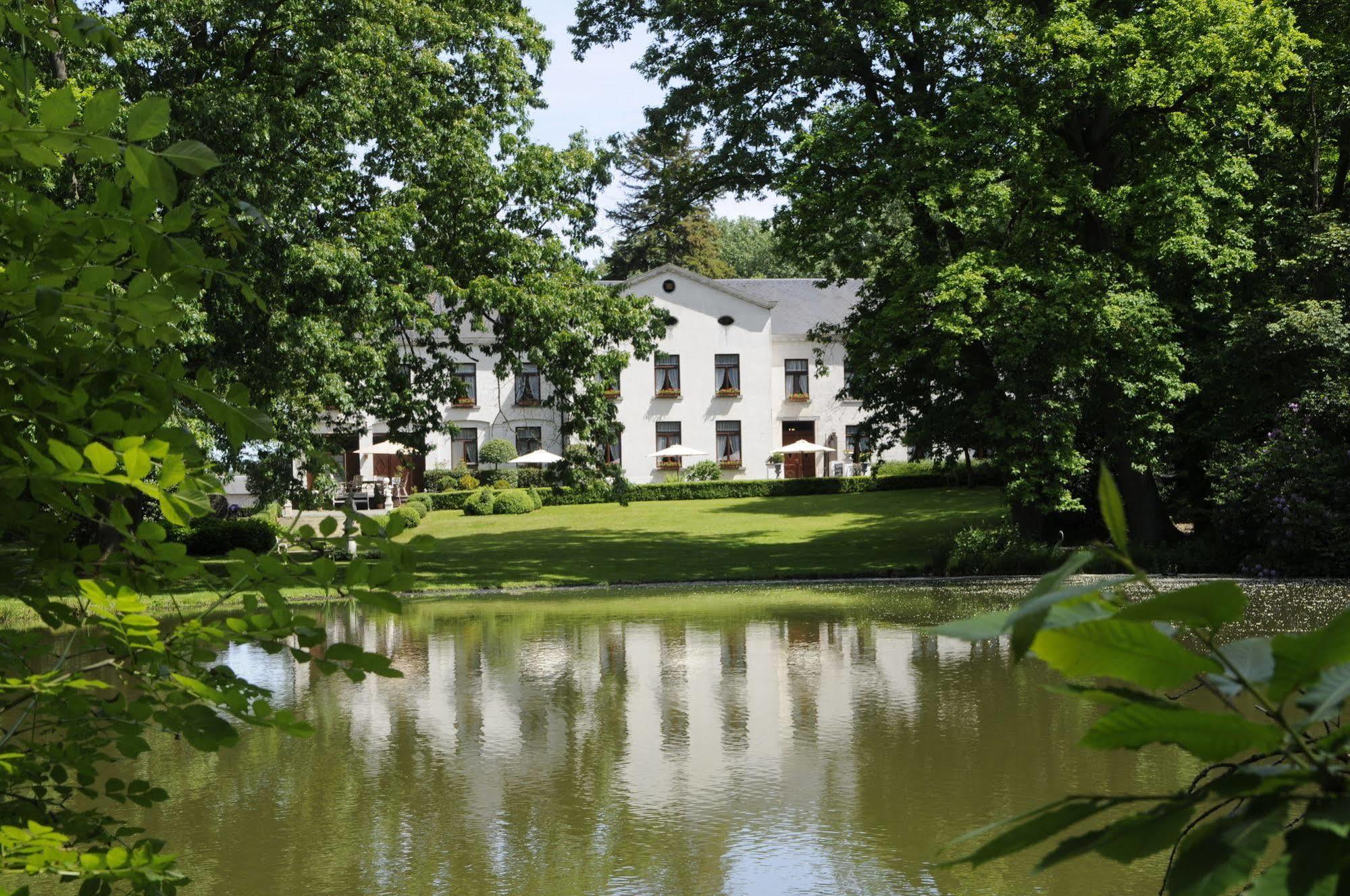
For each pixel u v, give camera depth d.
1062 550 21.70
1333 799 0.73
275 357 18.25
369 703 10.52
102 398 2.01
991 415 21.95
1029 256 21.89
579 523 36.41
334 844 6.29
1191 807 0.80
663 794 7.20
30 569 2.11
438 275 21.20
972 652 12.72
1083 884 5.33
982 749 8.11
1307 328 19.83
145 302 1.97
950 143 20.89
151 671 2.18
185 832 6.57
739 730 9.00
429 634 15.18
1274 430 20.98
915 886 5.38
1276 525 19.83
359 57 19.58
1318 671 0.78
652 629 15.20
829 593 19.44
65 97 1.73
